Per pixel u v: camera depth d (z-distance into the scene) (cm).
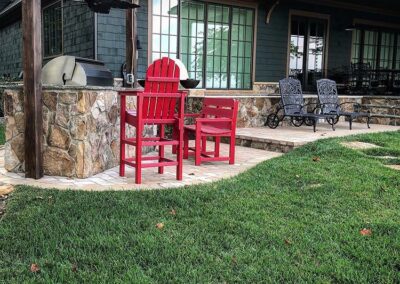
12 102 466
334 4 1202
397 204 373
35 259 263
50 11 1074
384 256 271
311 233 308
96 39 850
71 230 304
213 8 1023
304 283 239
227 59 1059
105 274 245
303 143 631
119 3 600
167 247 280
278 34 1128
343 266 258
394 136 706
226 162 561
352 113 817
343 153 553
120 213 338
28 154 445
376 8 1293
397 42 1389
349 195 397
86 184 427
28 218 328
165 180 451
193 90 852
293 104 820
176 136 474
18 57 1376
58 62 543
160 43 948
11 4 1331
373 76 1305
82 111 442
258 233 304
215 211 347
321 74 1225
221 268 255
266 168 496
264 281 240
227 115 550
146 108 435
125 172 489
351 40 1270
